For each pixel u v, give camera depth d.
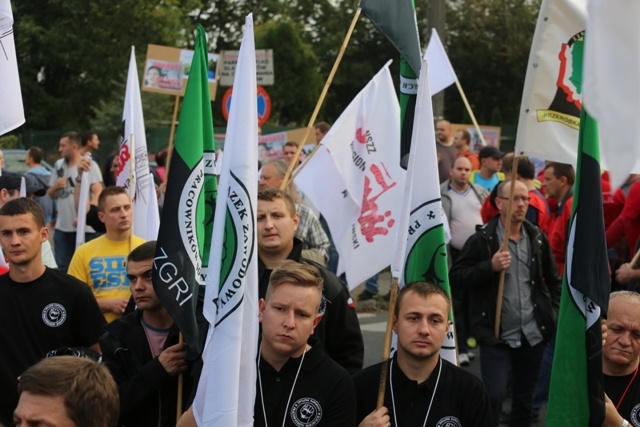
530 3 51.16
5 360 6.06
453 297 10.13
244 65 4.90
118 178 9.19
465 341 10.89
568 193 10.67
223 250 4.87
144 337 5.57
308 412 4.89
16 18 38.84
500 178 14.30
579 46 6.57
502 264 7.77
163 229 5.45
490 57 50.56
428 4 16.39
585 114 5.09
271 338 4.81
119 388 5.25
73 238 14.15
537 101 6.64
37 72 39.44
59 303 6.16
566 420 5.17
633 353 5.39
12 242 6.03
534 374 8.09
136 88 9.14
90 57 37.84
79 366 3.41
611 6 3.28
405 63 6.49
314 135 18.09
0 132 7.02
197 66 5.63
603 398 5.16
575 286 5.12
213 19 54.84
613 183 3.26
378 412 4.94
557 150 6.62
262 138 18.39
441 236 5.76
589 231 5.10
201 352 5.26
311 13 56.78
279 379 4.93
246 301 4.84
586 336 5.17
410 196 5.25
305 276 4.84
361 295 15.09
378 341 12.33
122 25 37.88
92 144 15.55
